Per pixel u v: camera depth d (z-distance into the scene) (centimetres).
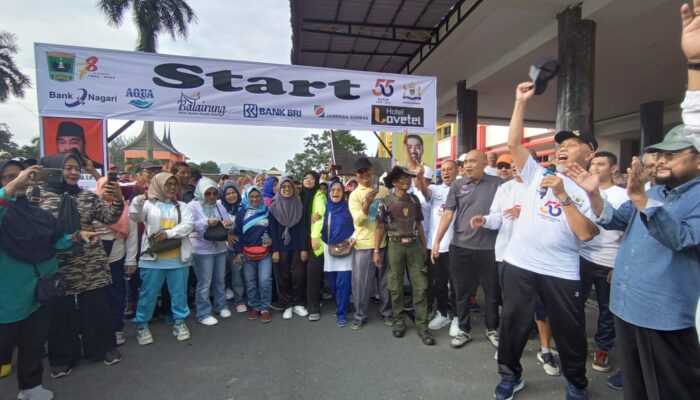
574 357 258
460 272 362
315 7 686
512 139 267
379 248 407
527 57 749
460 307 363
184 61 474
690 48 164
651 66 855
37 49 428
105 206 332
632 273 204
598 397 277
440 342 371
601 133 1599
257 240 425
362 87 532
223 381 301
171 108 472
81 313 323
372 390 286
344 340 377
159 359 339
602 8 531
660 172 193
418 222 384
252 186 443
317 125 521
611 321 310
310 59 929
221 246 437
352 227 418
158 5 1942
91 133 447
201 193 425
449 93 1083
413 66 925
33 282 265
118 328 371
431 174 509
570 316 256
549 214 260
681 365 190
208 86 484
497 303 367
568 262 257
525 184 278
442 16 717
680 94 1127
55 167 310
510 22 650
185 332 382
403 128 548
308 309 446
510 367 273
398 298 382
